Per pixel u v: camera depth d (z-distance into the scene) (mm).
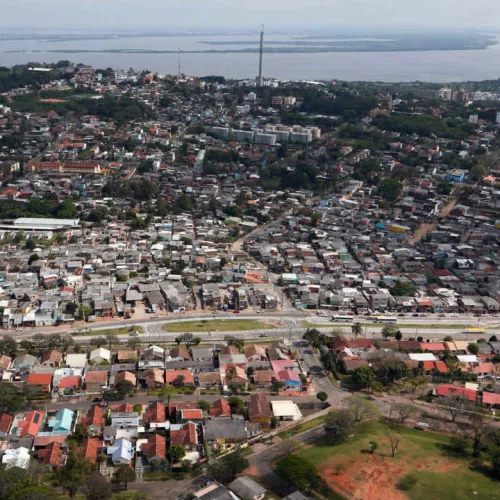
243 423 171500
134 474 148750
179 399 187125
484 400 191125
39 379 187125
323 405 189375
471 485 150750
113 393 184125
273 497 144250
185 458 157375
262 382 199125
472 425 177125
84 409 179000
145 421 171500
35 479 142875
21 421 168125
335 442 167750
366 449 163875
